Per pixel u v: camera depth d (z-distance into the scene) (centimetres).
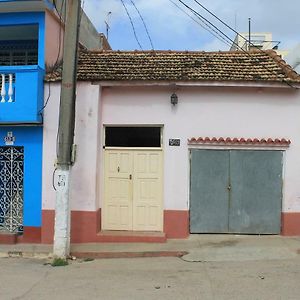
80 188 1041
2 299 657
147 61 1152
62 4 1190
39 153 1059
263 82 1020
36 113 1026
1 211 1088
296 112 1053
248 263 851
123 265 867
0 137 1071
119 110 1070
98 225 1060
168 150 1062
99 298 650
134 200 1080
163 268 832
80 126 1041
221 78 1027
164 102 1061
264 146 1055
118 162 1086
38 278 776
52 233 1045
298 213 1052
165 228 1059
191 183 1065
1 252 972
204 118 1057
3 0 1034
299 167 1053
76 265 875
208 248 966
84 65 1116
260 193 1063
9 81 1039
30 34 1201
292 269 795
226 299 632
